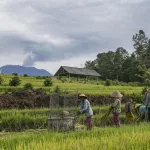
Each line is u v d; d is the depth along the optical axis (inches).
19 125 816.9
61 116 654.5
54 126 644.1
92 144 376.5
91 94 1419.8
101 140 393.4
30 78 3206.2
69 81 3390.7
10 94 1234.6
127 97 1448.1
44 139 444.1
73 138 452.8
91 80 4421.8
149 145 377.1
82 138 441.1
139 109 853.8
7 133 700.7
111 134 473.4
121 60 6392.7
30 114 927.7
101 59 6707.7
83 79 4345.5
